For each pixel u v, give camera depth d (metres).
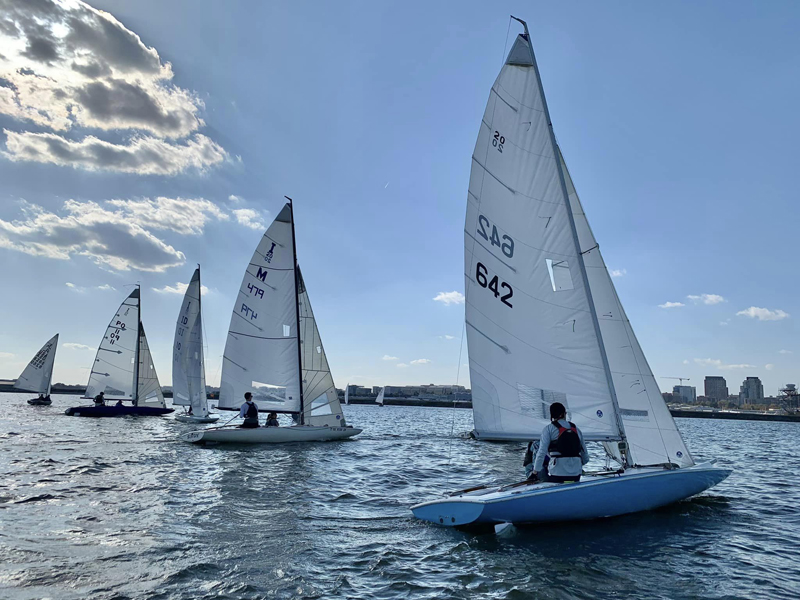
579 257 8.77
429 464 15.96
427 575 5.98
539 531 7.79
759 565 6.60
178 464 14.27
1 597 4.99
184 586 5.45
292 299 21.56
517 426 9.09
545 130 9.13
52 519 8.00
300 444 20.02
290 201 21.72
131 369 36.59
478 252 9.63
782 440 36.53
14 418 31.12
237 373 21.50
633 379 9.59
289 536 7.45
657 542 7.38
